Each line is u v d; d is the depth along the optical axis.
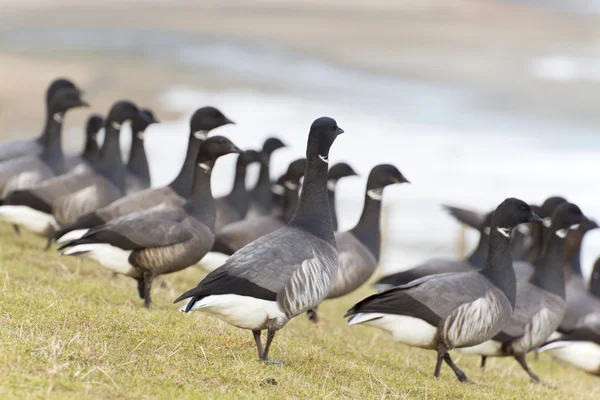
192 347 10.84
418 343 11.70
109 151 17.95
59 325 10.66
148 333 11.00
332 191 17.56
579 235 18.05
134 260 13.11
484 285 11.80
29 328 10.31
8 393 8.11
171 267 13.31
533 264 17.20
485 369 14.05
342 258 15.30
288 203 17.17
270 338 10.62
